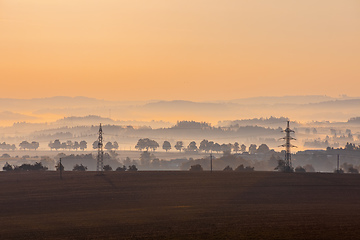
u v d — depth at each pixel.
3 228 123.75
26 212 148.12
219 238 106.88
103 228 120.56
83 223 127.94
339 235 106.56
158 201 162.88
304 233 108.94
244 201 159.88
